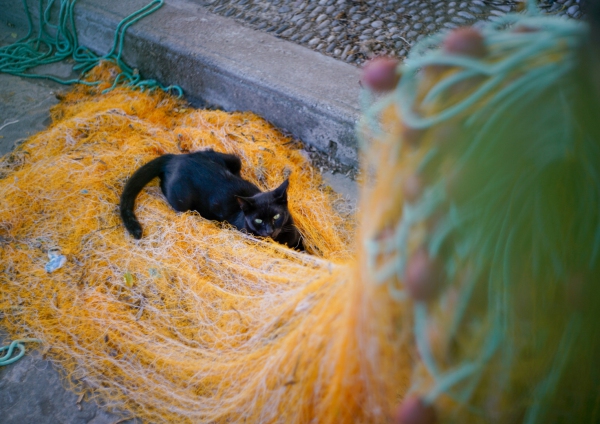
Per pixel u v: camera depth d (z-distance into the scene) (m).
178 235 3.18
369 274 1.34
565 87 1.06
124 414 2.46
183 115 4.34
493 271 1.17
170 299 2.84
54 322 2.80
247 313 2.58
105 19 4.64
